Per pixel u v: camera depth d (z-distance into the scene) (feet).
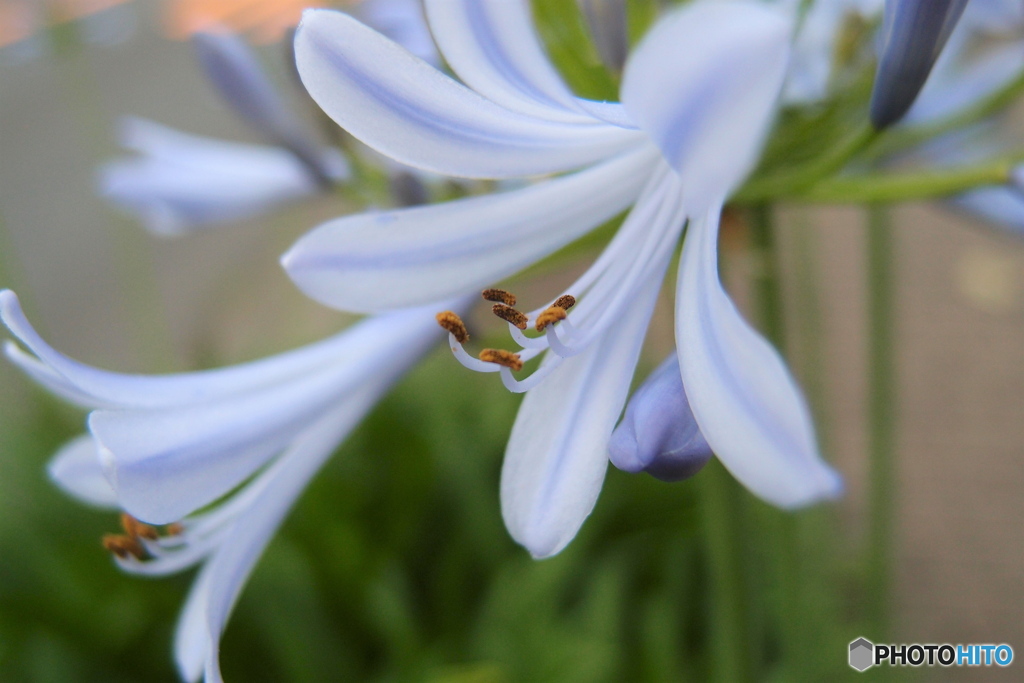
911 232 2.27
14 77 3.50
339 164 0.74
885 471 0.93
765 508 0.96
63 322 2.20
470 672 0.95
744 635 0.71
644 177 0.58
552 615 1.04
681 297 0.52
